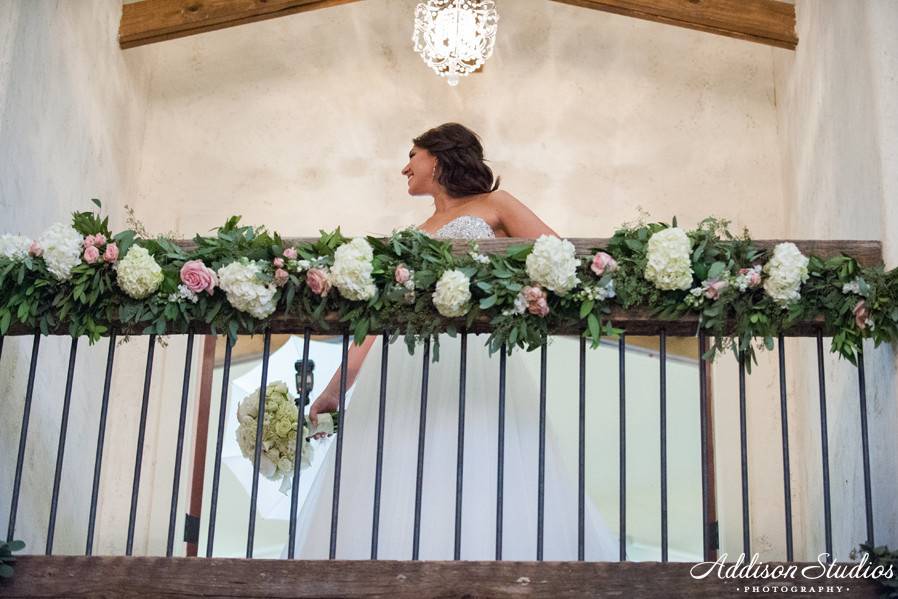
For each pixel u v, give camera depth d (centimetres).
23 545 353
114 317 376
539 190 605
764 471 551
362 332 366
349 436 400
